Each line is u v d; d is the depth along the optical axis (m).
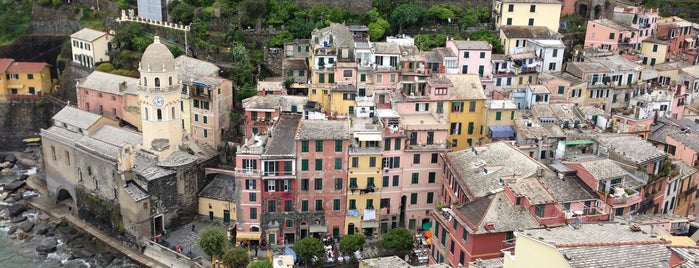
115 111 145.38
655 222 86.81
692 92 150.88
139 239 115.50
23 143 173.50
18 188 145.50
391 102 124.25
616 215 92.50
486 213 86.56
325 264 107.56
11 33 193.62
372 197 114.50
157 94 118.38
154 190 115.62
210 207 122.56
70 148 128.50
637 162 99.56
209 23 166.38
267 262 95.38
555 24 162.50
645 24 169.50
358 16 168.25
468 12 170.25
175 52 161.50
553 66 149.25
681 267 51.28
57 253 118.44
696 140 116.44
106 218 122.94
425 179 115.88
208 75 138.12
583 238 63.09
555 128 117.19
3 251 119.06
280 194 111.69
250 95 142.25
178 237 117.88
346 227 115.50
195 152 126.00
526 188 90.00
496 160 102.81
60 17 194.88
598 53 152.25
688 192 114.25
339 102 128.25
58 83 184.00
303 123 112.50
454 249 90.38
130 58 165.38
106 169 119.75
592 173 93.12
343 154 110.81
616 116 130.00
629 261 57.50
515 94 136.12
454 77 128.88
